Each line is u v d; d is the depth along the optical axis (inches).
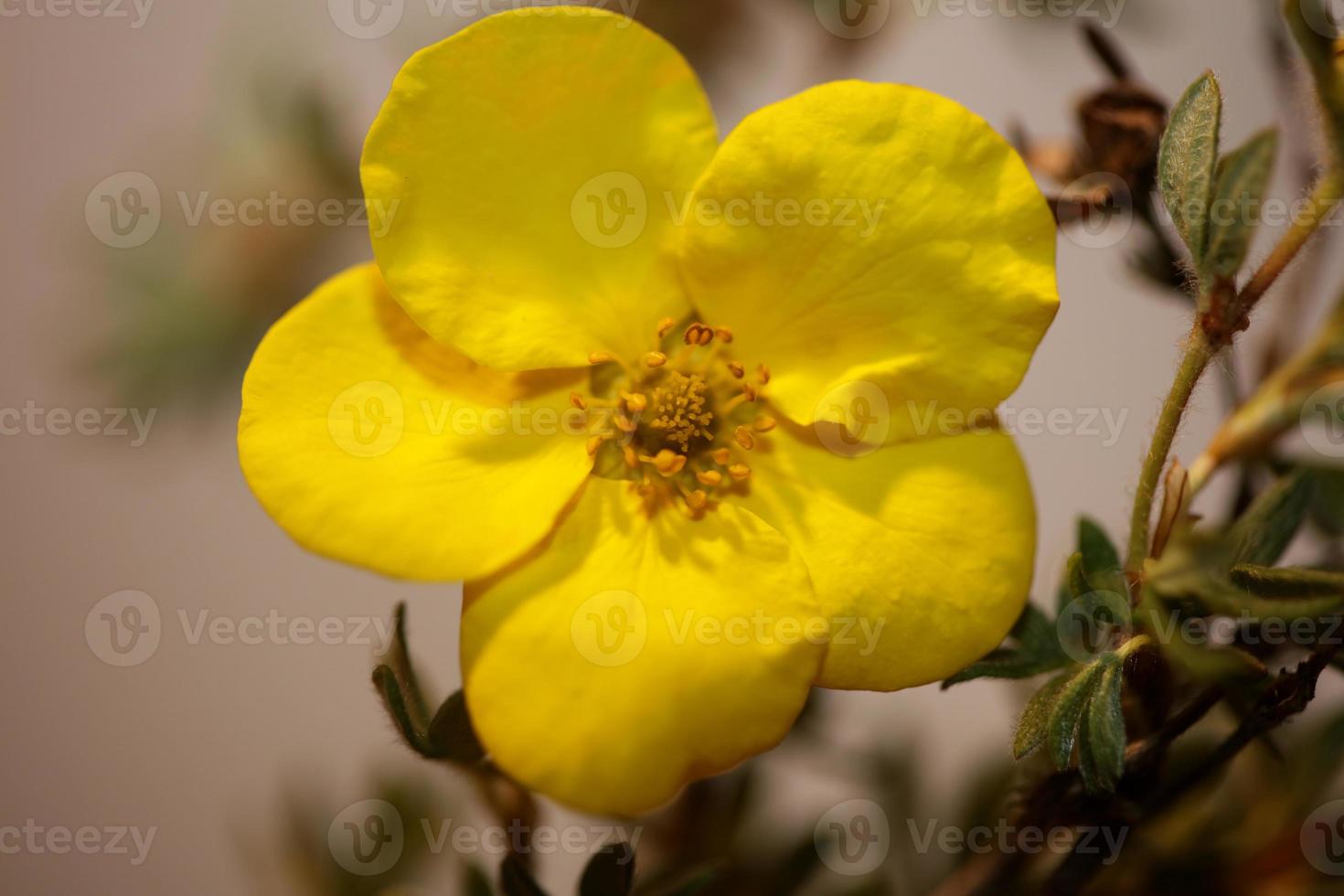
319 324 5.3
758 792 6.0
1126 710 5.2
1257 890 5.7
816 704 6.0
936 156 5.2
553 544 5.3
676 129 5.3
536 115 5.2
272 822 6.6
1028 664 5.3
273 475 5.2
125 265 6.4
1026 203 5.2
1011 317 5.2
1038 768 5.4
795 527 5.4
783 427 5.4
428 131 5.2
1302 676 5.1
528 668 5.2
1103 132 5.5
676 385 5.4
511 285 5.3
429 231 5.2
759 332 5.4
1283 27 5.7
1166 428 5.2
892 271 5.3
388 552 5.2
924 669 5.3
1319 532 5.7
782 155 5.2
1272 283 5.1
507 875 5.4
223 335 6.4
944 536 5.3
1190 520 5.3
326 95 6.3
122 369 6.4
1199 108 5.1
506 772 5.1
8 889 7.5
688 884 5.5
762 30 6.2
